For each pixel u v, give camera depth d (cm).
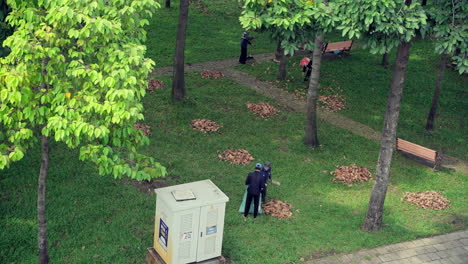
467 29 1321
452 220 1681
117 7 1059
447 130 2517
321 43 2009
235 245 1430
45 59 1057
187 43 3312
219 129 2194
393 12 1262
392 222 1638
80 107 1019
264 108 2425
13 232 1397
